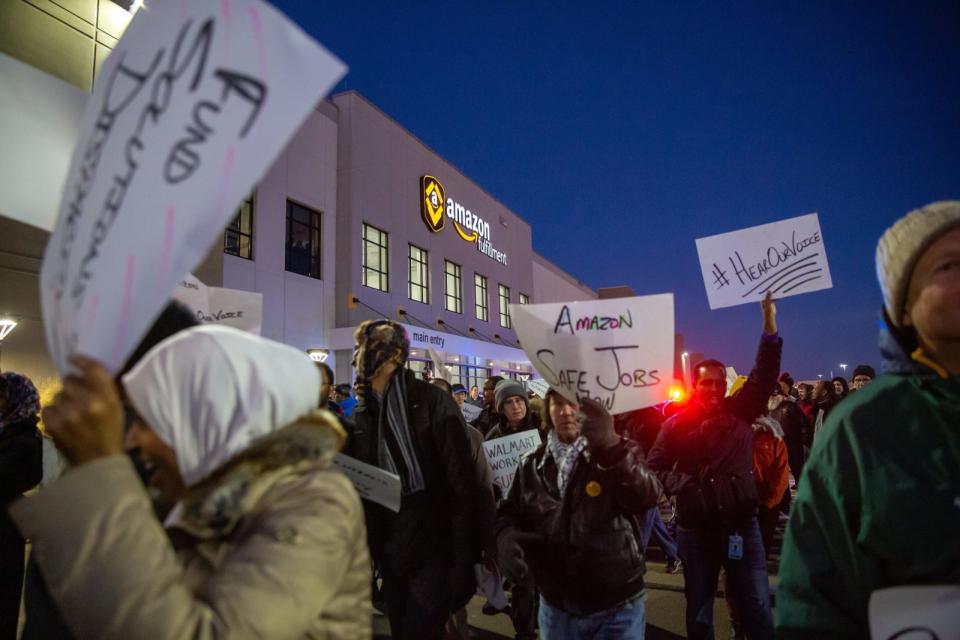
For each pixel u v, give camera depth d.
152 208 1.04
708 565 3.76
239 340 1.20
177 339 1.17
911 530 1.22
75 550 0.96
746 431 3.87
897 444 1.27
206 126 1.04
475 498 3.29
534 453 3.04
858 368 9.22
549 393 3.01
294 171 19.86
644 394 2.55
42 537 0.98
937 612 1.19
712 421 3.89
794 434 8.08
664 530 6.62
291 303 19.22
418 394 3.34
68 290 1.11
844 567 1.34
